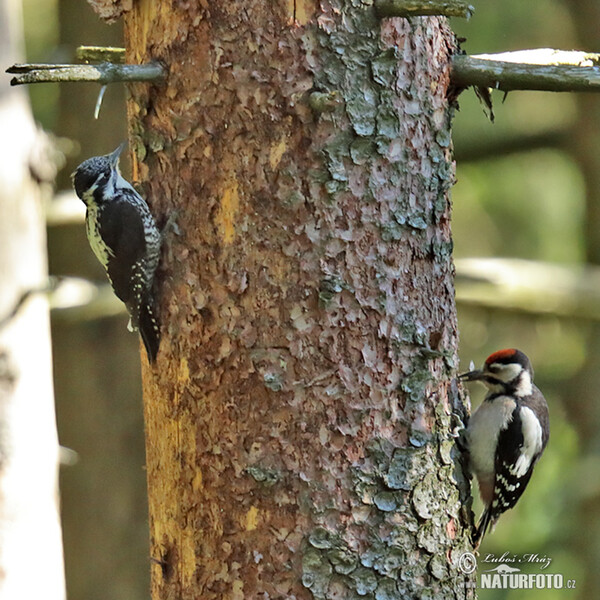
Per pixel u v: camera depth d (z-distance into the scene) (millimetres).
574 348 24375
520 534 21172
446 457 9531
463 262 19938
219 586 9016
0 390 15836
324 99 8570
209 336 9039
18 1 16656
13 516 15781
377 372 9047
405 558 9148
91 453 18500
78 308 17016
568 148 22938
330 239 8867
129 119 9680
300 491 8867
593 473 21688
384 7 8852
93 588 18391
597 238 22484
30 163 16297
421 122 9297
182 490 9211
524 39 22953
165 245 9242
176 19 8992
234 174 8891
